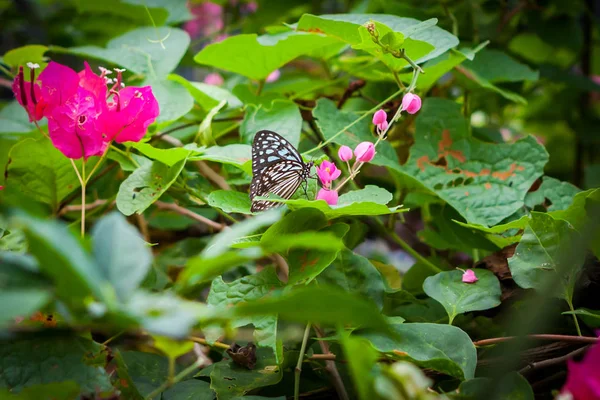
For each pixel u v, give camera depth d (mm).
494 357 874
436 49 925
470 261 1097
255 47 982
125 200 889
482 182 963
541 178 966
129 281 695
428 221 1079
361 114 1002
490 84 1034
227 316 692
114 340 903
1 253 715
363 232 1015
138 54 1044
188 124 1029
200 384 865
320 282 859
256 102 1032
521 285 852
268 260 1033
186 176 936
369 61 1071
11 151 899
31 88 863
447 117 990
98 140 870
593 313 850
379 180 1076
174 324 657
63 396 788
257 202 859
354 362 721
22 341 809
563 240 857
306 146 1076
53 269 687
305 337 845
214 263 717
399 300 933
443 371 814
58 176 927
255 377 852
